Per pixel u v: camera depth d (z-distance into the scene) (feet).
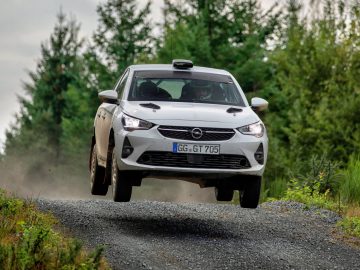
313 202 93.86
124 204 86.22
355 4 224.33
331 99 220.64
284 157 221.66
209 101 75.25
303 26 246.68
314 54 234.58
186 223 74.49
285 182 126.00
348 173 111.14
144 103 72.69
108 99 75.97
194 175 68.49
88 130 336.08
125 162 68.44
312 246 67.26
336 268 59.06
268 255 61.52
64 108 383.24
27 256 49.70
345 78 221.87
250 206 73.20
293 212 86.69
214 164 68.64
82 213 76.23
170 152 67.97
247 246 64.44
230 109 72.95
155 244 62.64
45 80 417.28
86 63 339.57
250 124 70.59
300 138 219.41
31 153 402.31
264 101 76.74
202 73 79.25
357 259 63.31
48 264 49.98
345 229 76.69
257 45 285.02
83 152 337.52
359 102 210.18
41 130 405.18
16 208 68.90
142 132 68.28
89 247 59.36
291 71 241.55
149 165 68.13
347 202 102.27
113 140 73.41
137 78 77.46
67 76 413.39
